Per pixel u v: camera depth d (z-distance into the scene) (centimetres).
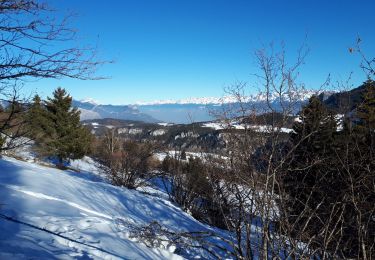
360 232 446
